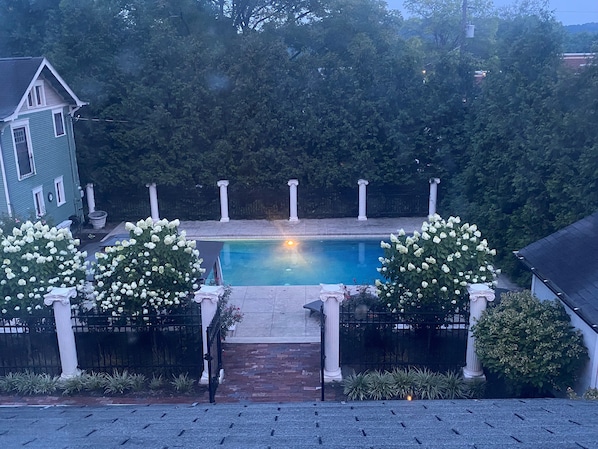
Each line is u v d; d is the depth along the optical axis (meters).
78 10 22.92
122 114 23.42
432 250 10.79
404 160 23.31
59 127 21.73
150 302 10.91
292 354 12.16
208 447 4.19
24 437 4.78
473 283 10.77
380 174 23.70
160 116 23.05
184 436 4.70
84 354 11.45
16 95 18.09
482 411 5.91
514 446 3.99
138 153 23.89
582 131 14.57
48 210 20.62
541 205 15.88
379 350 11.33
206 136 23.62
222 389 10.61
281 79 23.30
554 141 15.10
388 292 11.40
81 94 22.77
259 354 12.17
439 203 24.00
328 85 23.47
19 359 11.49
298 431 4.91
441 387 10.13
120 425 5.36
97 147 23.78
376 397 10.09
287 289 16.33
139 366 10.93
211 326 9.84
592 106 14.31
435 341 11.27
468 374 10.60
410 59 23.42
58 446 4.32
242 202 24.31
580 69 15.31
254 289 16.33
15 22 29.22
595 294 9.15
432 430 4.85
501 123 17.75
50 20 27.12
